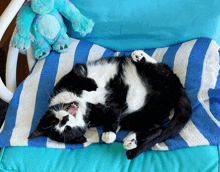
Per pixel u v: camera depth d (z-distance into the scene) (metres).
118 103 1.39
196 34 1.44
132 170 1.09
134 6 1.41
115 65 1.47
